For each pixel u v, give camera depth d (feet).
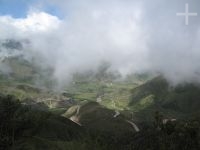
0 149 510.58
